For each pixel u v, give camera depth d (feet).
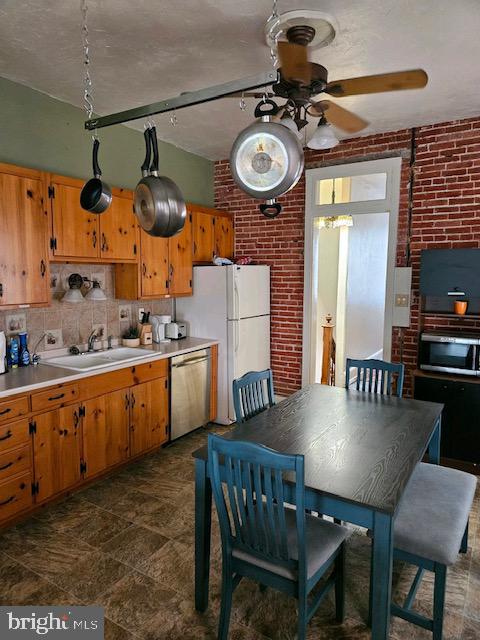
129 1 6.55
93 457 9.80
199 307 13.97
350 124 7.80
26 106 9.53
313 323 14.48
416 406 8.30
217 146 14.06
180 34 7.48
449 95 9.91
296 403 8.47
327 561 5.54
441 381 10.74
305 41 6.91
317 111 7.25
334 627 6.14
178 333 13.74
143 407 11.10
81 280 11.05
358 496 4.97
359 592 6.83
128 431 10.69
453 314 11.25
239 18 7.02
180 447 12.28
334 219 14.58
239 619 6.28
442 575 5.52
